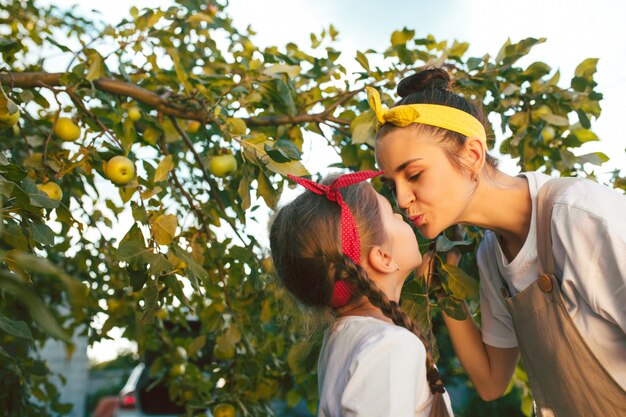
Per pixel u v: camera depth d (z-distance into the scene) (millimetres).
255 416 2129
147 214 1496
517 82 1898
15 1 2426
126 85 1823
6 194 1092
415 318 1494
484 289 1519
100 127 1697
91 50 1912
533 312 1260
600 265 1094
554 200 1195
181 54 2512
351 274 1144
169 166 1629
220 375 2195
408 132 1263
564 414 1292
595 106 1887
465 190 1263
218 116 1716
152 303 1359
